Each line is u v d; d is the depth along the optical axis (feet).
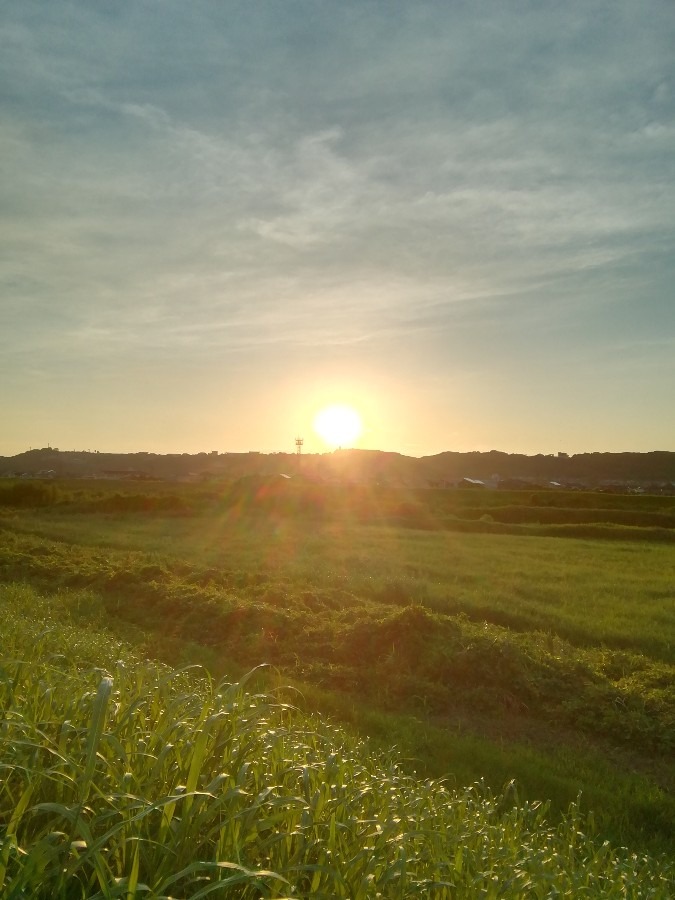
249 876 9.00
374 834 12.51
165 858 10.02
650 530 152.25
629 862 19.71
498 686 38.96
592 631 55.88
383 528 158.20
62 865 9.68
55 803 10.37
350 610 53.72
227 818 10.87
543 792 27.66
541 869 14.92
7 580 69.36
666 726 34.58
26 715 13.99
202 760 11.44
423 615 44.70
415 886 11.51
